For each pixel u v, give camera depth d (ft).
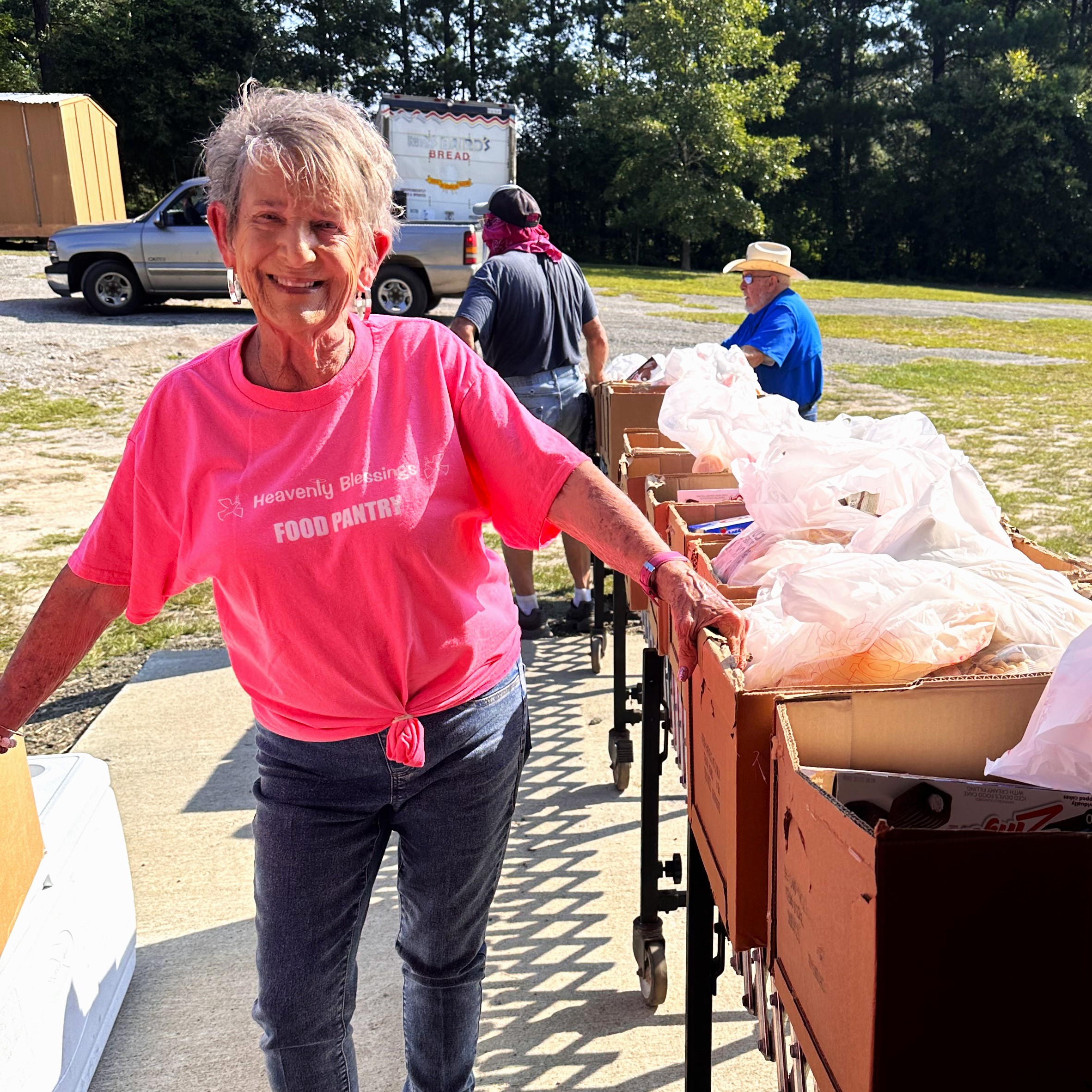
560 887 9.17
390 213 4.93
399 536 4.67
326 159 4.38
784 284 13.62
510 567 15.21
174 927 8.73
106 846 7.36
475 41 126.21
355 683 4.83
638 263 124.16
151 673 14.11
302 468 4.66
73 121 65.26
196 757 11.73
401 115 49.65
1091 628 3.85
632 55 113.09
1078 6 135.95
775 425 8.57
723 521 7.43
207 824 10.33
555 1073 7.02
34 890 6.27
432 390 4.91
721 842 4.63
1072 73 118.73
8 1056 5.62
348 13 115.34
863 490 6.29
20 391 32.12
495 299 13.80
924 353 47.65
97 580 5.10
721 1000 7.77
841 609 4.68
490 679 5.19
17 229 65.92
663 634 6.84
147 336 39.09
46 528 20.24
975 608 4.76
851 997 3.16
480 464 5.08
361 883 5.23
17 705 5.31
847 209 129.80
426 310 43.24
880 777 3.90
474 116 50.55
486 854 5.32
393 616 4.74
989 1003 2.99
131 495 4.94
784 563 5.85
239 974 8.13
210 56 106.73
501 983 7.93
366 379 4.77
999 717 4.09
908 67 133.80
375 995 7.90
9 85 99.04
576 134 122.42
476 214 51.62
